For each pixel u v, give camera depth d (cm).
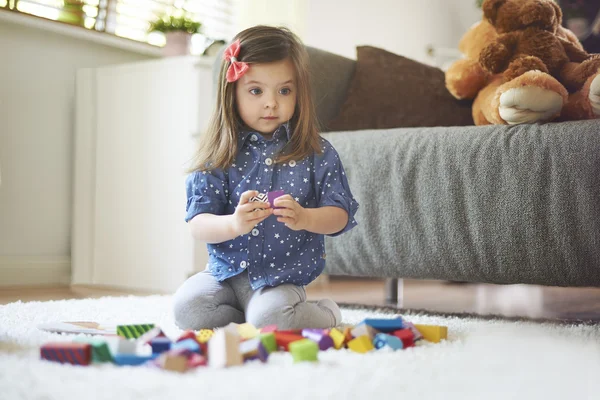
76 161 242
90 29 246
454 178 146
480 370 85
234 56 124
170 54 248
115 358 87
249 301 122
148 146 224
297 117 127
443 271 151
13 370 81
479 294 234
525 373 85
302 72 127
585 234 131
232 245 125
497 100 150
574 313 180
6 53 226
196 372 82
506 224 140
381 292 235
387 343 98
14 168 229
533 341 108
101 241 236
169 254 218
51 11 242
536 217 136
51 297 196
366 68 202
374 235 159
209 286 123
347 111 196
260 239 124
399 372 82
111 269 233
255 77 122
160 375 80
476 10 459
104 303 157
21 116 231
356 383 76
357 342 96
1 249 227
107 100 235
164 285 219
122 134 231
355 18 353
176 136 217
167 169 219
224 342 85
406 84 198
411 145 154
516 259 140
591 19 408
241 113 126
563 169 133
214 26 299
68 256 246
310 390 73
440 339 107
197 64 211
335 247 167
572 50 166
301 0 273
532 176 136
